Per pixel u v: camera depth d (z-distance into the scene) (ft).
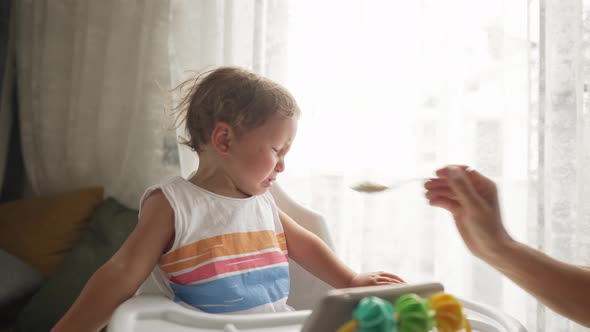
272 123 3.15
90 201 5.75
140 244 2.83
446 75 4.61
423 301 1.76
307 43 5.01
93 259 5.01
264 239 3.26
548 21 4.19
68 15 6.11
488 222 2.13
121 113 5.76
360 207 4.93
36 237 5.57
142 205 3.09
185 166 5.22
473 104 4.60
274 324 2.42
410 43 4.77
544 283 2.15
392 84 4.81
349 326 1.65
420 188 4.76
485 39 4.57
